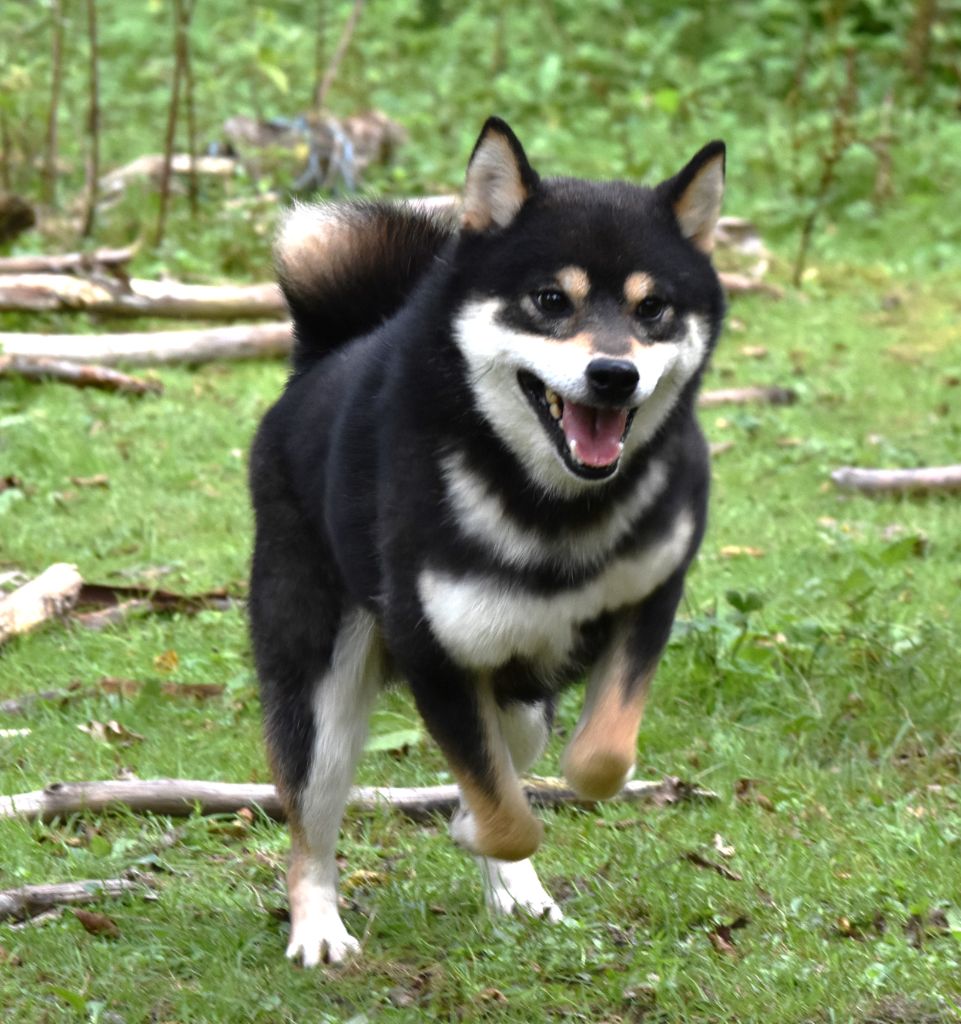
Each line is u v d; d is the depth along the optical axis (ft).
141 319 34.17
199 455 28.91
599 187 14.29
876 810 17.17
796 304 38.65
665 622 14.21
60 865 16.17
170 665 21.17
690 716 19.56
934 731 19.07
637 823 17.03
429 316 14.05
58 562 24.38
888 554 21.65
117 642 21.70
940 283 40.42
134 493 26.96
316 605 15.12
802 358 35.24
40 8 52.24
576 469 12.95
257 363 33.40
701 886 15.47
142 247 37.83
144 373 32.12
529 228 13.79
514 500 13.39
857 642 20.71
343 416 14.75
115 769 18.42
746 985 13.79
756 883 15.61
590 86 51.60
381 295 16.15
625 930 14.98
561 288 13.56
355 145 42.83
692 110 49.67
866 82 51.57
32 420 29.09
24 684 20.71
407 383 13.92
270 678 15.26
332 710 15.03
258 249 37.78
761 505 27.04
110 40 53.52
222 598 23.18
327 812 14.98
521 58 53.83
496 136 13.92
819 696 19.67
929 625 21.21
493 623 13.50
